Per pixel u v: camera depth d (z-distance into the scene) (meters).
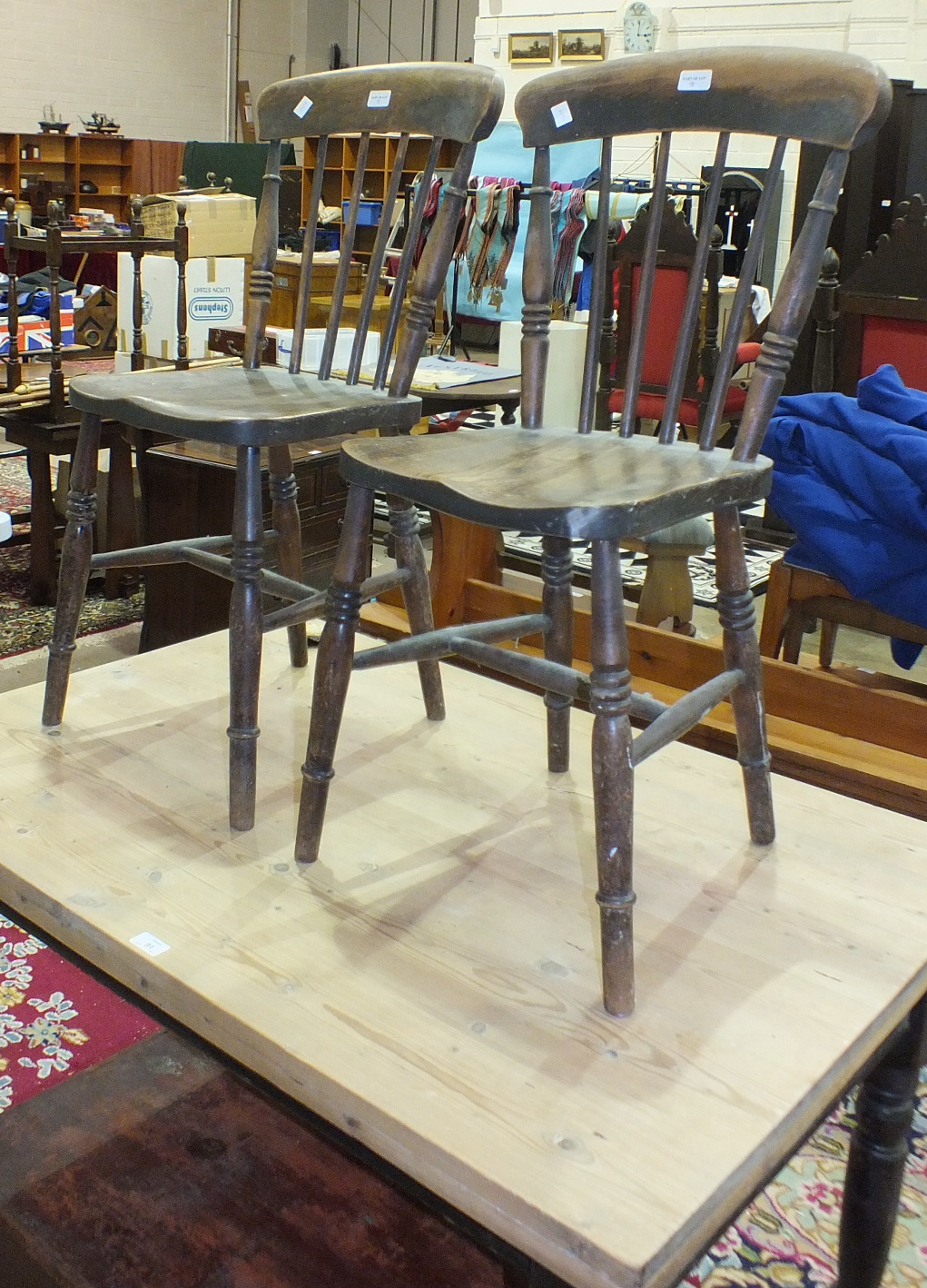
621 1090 0.96
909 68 5.80
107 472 3.32
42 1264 1.31
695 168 6.61
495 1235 0.90
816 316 2.85
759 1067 0.99
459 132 1.44
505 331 3.58
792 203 6.21
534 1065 0.99
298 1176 1.48
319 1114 0.98
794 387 4.33
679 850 1.35
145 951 1.11
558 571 1.44
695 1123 0.93
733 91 1.26
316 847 1.28
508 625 1.36
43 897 1.21
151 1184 1.45
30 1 9.38
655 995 1.09
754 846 1.36
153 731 1.58
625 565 3.59
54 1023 1.79
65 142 9.44
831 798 1.48
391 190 1.54
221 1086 1.63
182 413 1.28
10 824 1.33
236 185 8.62
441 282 1.44
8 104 9.48
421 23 11.05
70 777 1.45
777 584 2.29
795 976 1.12
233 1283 1.31
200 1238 1.37
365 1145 0.97
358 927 1.17
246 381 1.54
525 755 1.57
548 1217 0.83
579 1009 1.06
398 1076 0.96
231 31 10.62
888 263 2.65
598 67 1.36
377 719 1.65
